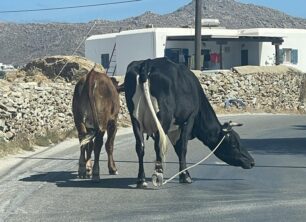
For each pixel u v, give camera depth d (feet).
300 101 143.54
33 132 65.72
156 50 160.35
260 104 130.93
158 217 31.99
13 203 35.76
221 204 35.24
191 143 69.87
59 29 318.04
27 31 320.09
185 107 39.78
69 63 104.17
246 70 131.34
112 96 42.06
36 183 42.16
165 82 38.34
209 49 168.76
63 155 57.21
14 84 69.92
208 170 49.16
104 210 33.81
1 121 58.90
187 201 36.11
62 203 35.68
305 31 184.14
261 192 39.06
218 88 122.62
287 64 179.93
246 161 42.98
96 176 42.01
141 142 39.11
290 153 60.85
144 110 38.45
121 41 170.60
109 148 45.21
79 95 41.81
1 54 286.87
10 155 55.93
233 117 108.58
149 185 41.34
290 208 34.06
